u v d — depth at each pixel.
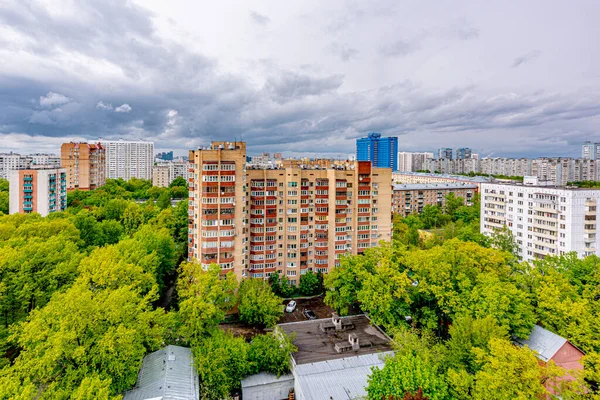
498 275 85.44
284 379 64.25
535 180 144.12
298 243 112.69
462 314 71.44
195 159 102.12
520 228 136.38
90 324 51.62
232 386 60.25
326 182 115.44
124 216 150.25
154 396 50.12
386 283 80.06
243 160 99.25
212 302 68.38
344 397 58.28
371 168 117.94
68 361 49.44
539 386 44.19
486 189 153.25
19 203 154.62
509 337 62.81
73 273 75.31
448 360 58.69
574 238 116.31
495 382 45.53
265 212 107.69
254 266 107.88
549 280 78.38
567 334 66.38
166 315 63.09
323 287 113.31
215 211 95.38
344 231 115.31
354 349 73.62
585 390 48.94
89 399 40.03
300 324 86.19
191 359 60.50
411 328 74.00
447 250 91.69
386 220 122.12
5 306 66.69
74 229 105.94
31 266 71.81
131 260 84.44
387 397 46.72
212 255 96.19
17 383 41.31
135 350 52.84
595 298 79.12
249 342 77.81
